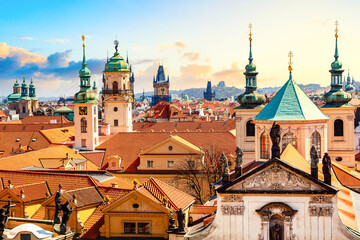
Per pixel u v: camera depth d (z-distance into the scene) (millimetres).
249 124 96312
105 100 143875
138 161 107125
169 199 56188
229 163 99438
